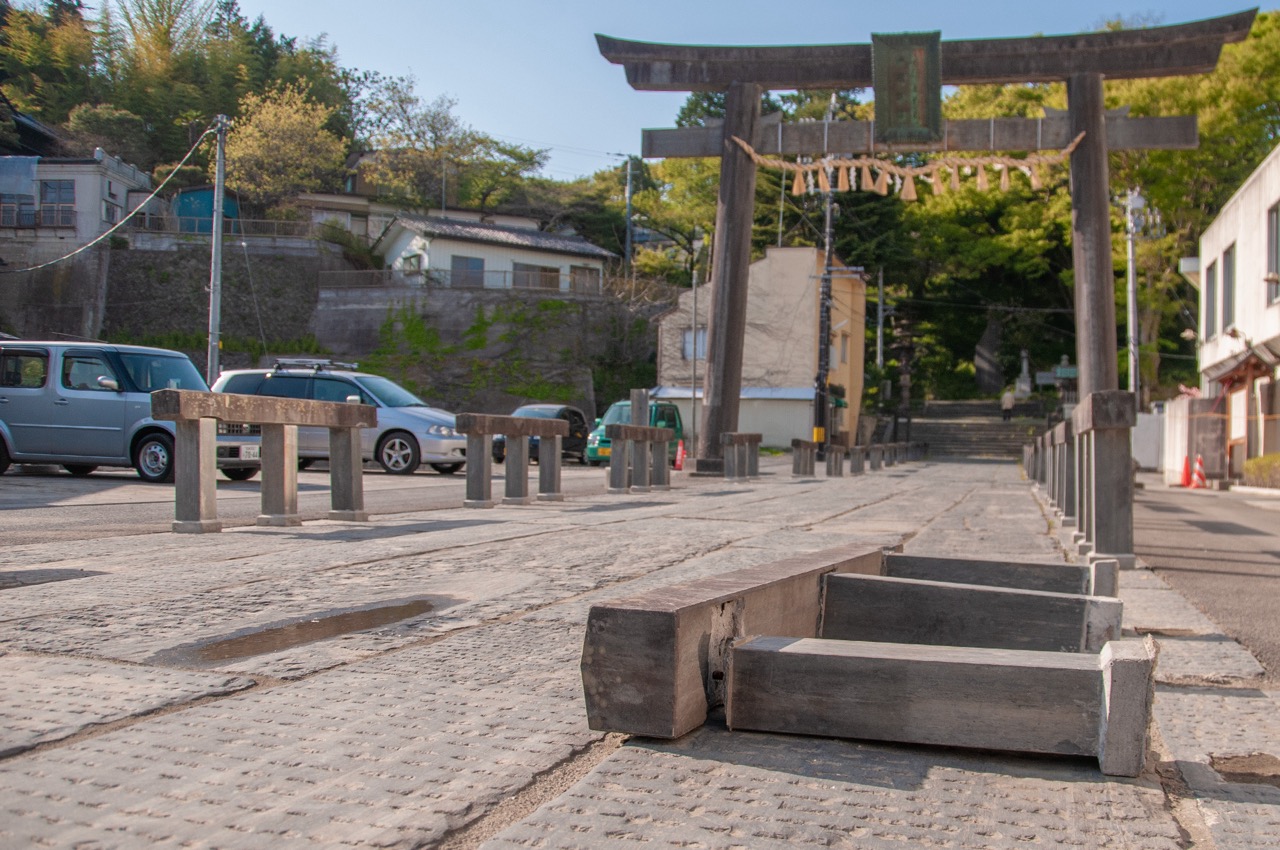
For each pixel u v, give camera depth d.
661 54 21.25
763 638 2.79
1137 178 41.22
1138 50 19.72
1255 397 25.34
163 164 58.91
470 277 50.91
